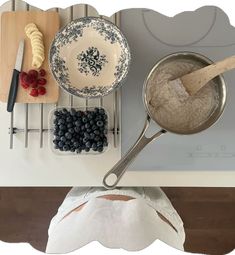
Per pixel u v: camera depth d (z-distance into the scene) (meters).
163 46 0.87
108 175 0.79
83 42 0.84
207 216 1.27
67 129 0.81
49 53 0.80
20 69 0.85
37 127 0.88
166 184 0.87
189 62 0.80
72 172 0.88
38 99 0.85
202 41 0.86
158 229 0.76
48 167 0.88
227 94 0.86
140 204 0.77
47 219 1.27
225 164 0.87
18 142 0.88
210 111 0.80
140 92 0.87
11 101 0.84
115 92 0.87
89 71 0.84
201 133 0.87
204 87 0.80
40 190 1.27
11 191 1.27
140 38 0.87
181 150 0.87
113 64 0.84
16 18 0.85
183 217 1.27
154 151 0.87
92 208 0.77
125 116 0.87
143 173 0.87
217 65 0.74
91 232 0.73
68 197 0.94
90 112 0.81
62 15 0.87
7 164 0.88
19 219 1.27
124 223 0.74
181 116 0.80
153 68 0.77
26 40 0.85
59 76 0.82
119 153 0.87
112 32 0.82
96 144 0.81
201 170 0.87
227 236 1.27
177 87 0.78
